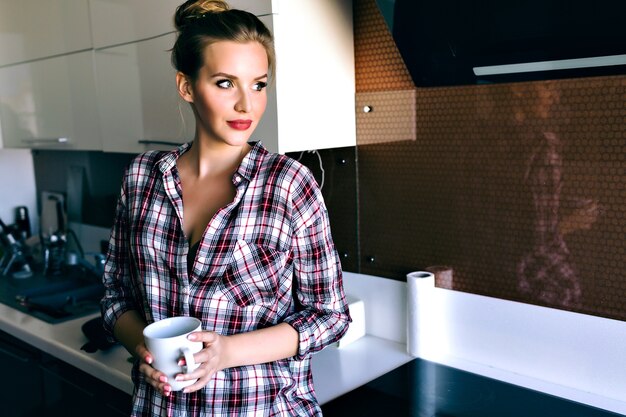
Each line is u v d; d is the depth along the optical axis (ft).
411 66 5.19
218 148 3.42
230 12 3.23
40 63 7.76
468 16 4.36
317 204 3.39
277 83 5.12
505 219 5.17
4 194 10.34
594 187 4.62
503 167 5.10
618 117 4.41
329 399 4.93
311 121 5.48
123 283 3.84
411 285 5.63
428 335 5.75
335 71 5.65
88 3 6.70
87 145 7.24
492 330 5.38
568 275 4.87
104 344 5.84
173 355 2.90
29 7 7.71
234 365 3.15
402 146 5.72
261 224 3.29
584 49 4.09
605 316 4.72
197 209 3.44
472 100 5.20
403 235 5.90
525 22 4.11
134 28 6.13
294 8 5.16
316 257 3.42
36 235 10.43
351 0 5.71
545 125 4.81
